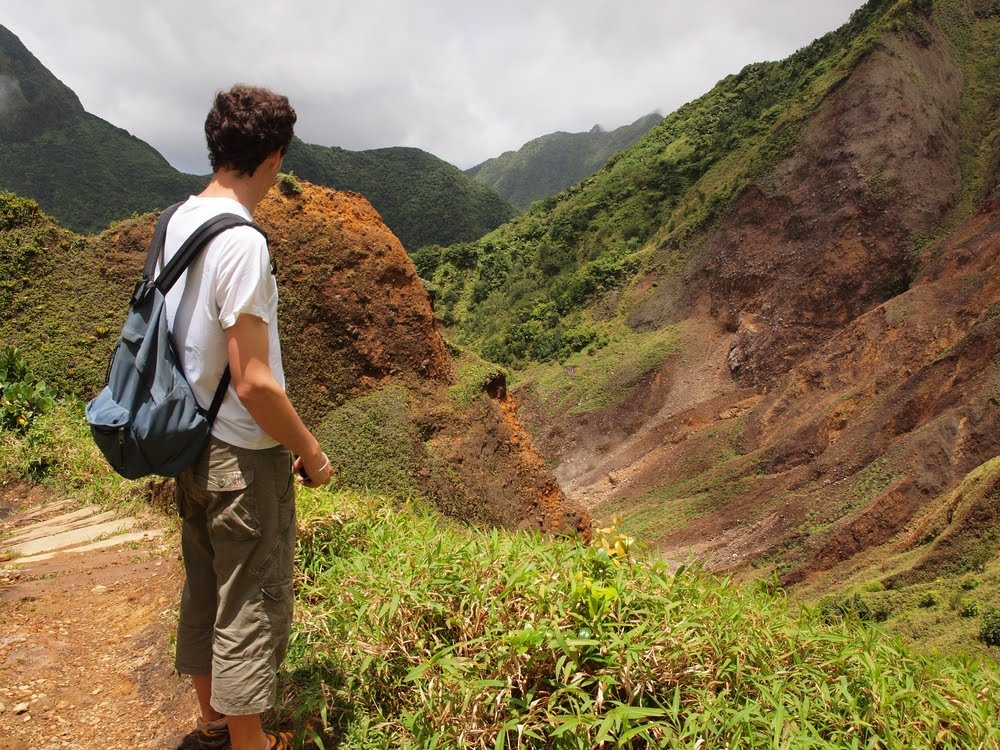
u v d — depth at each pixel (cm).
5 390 825
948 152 5912
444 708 277
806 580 3359
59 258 1357
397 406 1510
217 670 245
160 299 232
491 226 15588
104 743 294
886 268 5431
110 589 435
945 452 3628
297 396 1462
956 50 6925
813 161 6159
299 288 1517
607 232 8412
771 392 5106
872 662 310
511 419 1792
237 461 240
